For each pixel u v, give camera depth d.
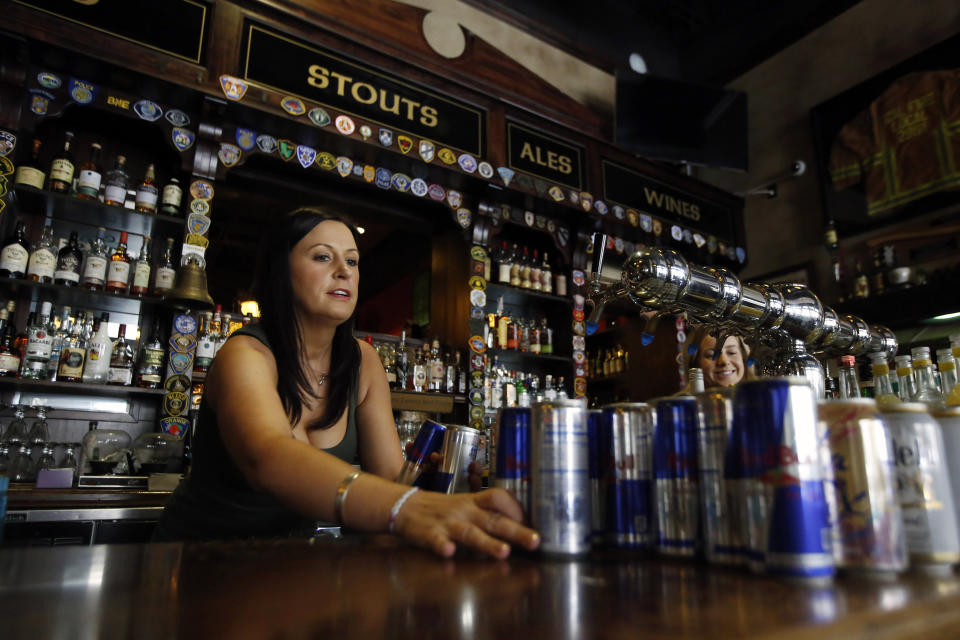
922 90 4.42
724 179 5.96
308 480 0.78
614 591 0.49
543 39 5.08
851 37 5.08
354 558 0.63
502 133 4.07
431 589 0.49
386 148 3.49
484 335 3.94
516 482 0.72
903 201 4.40
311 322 1.25
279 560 0.62
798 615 0.40
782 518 0.55
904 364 1.60
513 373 4.41
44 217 3.00
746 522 0.58
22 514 2.11
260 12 3.25
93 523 2.23
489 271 4.11
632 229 4.61
